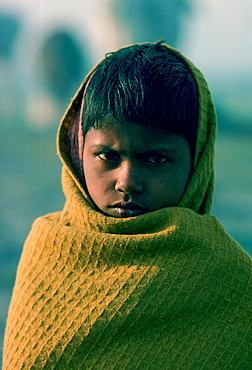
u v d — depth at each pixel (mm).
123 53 1604
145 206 1510
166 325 1465
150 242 1488
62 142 1761
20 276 1684
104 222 1521
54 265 1589
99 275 1522
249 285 1537
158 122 1458
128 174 1476
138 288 1476
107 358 1466
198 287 1484
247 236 7324
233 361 1474
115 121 1461
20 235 7660
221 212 8648
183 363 1451
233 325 1494
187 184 1596
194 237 1510
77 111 1741
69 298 1534
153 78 1498
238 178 11109
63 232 1574
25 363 1535
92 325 1479
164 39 1783
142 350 1457
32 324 1559
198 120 1604
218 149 14719
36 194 10055
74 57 17938
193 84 1597
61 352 1496
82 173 1701
